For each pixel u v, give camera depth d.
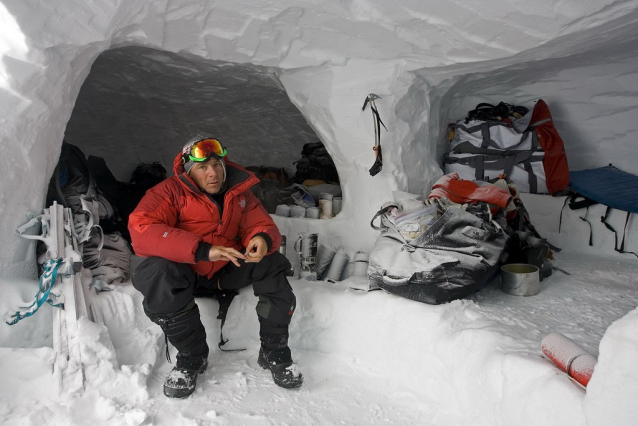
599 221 3.53
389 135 3.05
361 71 2.94
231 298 2.54
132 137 4.68
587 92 3.79
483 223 2.52
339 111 3.01
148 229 2.08
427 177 3.34
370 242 3.08
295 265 3.10
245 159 4.98
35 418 1.86
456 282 2.36
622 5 2.23
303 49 2.82
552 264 3.19
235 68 3.43
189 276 2.14
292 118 4.87
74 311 2.21
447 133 4.02
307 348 2.55
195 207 2.24
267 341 2.26
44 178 2.42
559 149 3.60
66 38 2.12
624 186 3.56
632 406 1.29
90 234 2.65
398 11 2.42
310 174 4.31
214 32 2.62
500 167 3.65
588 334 2.11
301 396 2.12
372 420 1.97
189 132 4.77
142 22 2.41
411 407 2.06
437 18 2.42
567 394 1.53
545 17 2.30
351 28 2.61
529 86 3.91
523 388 1.67
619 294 2.65
